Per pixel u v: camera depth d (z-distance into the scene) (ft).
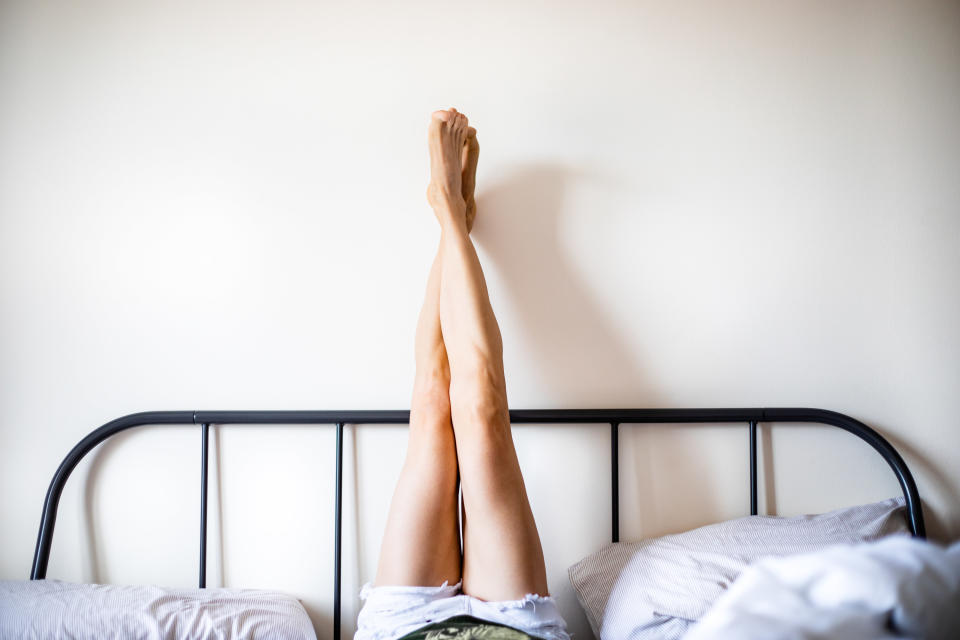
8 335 4.72
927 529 4.78
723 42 4.89
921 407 4.84
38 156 4.76
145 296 4.76
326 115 4.82
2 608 3.79
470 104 4.84
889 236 4.87
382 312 4.79
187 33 4.82
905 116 4.90
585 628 4.70
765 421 4.78
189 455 4.71
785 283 4.87
